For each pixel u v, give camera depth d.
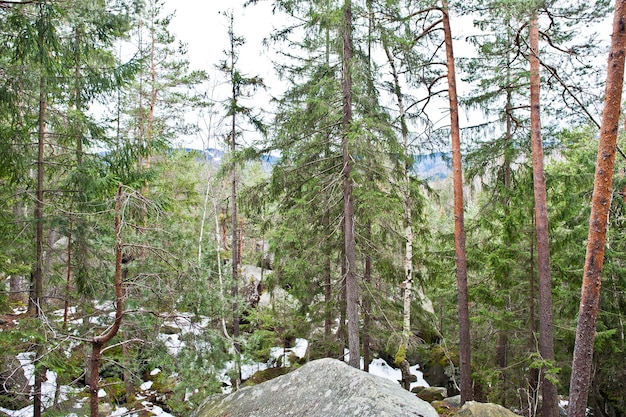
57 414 7.86
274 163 12.42
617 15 6.63
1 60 8.00
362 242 12.67
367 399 3.91
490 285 13.41
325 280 13.71
